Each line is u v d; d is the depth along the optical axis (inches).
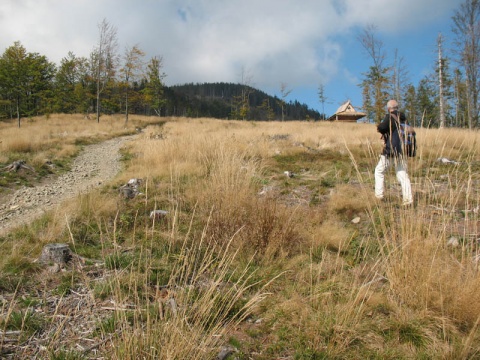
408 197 139.6
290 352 84.4
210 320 92.4
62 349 81.6
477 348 79.4
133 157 484.1
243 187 170.6
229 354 82.0
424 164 252.2
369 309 96.7
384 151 186.5
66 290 110.3
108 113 1909.4
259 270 122.6
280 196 224.7
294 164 360.2
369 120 1294.3
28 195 283.1
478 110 836.0
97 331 89.0
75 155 526.0
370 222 167.0
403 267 106.5
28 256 134.6
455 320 90.4
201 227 155.0
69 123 1206.9
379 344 84.4
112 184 282.0
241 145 374.9
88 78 1286.9
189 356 71.8
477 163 265.4
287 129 885.8
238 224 145.3
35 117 1492.4
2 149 463.2
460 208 162.4
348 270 122.7
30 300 103.0
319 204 211.2
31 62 1046.4
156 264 126.6
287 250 137.9
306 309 96.0
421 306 96.7
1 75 982.4
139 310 81.0
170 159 347.9
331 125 1251.2
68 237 154.5
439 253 105.3
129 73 1198.3
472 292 92.0
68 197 273.1
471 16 807.7
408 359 79.3
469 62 828.6
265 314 99.0
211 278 112.3
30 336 87.3
